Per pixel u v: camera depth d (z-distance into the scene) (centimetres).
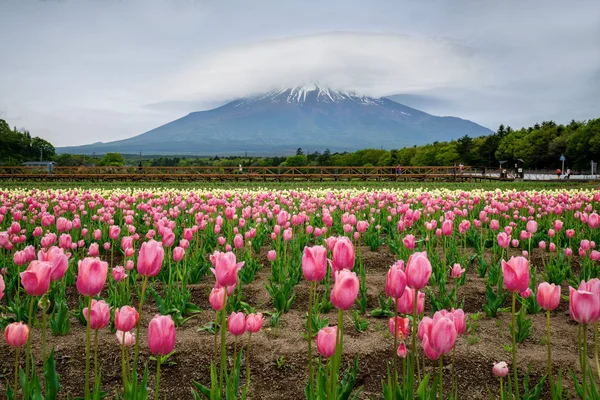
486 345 515
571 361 473
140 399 304
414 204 1609
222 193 1955
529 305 611
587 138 7225
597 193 1331
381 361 477
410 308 305
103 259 938
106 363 466
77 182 3856
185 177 4353
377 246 1032
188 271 722
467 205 1342
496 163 10325
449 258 841
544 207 1223
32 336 526
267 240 1152
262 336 538
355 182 4053
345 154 12825
